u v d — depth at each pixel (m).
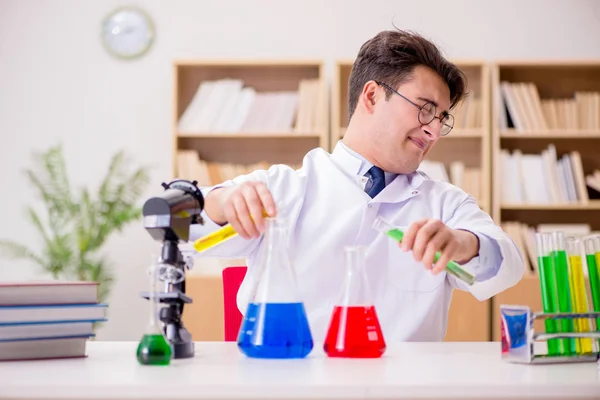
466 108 4.21
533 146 4.32
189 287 3.61
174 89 4.18
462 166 4.19
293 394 0.85
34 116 4.48
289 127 4.21
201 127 4.21
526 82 4.35
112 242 4.43
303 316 1.16
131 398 0.86
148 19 4.48
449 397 0.86
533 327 1.11
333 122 4.23
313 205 1.90
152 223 1.13
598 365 1.06
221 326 3.59
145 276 4.41
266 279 1.16
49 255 4.14
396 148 1.85
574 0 4.41
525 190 4.14
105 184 4.19
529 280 3.82
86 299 1.21
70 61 4.50
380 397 0.86
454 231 1.42
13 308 1.13
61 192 4.20
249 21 4.46
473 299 3.69
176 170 4.18
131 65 4.48
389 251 1.86
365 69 1.89
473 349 1.33
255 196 1.20
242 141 4.39
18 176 4.47
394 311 1.84
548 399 0.88
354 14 4.45
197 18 4.48
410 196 1.89
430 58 1.83
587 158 4.31
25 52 4.51
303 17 4.46
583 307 1.18
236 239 1.79
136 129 4.47
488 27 4.42
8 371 1.00
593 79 4.34
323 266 1.84
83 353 1.18
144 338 1.08
